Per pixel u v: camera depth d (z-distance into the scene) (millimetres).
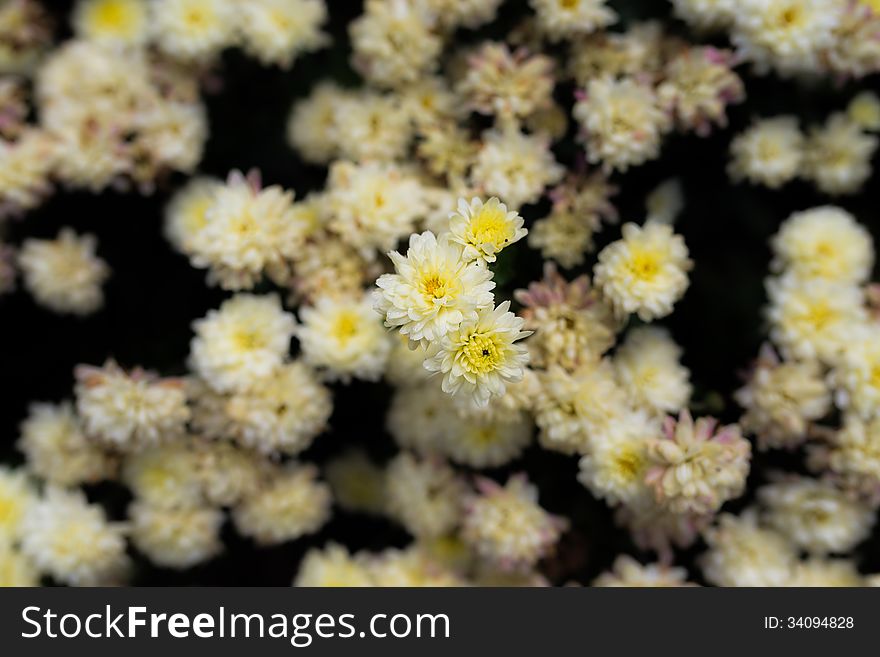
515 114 617
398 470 638
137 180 643
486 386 522
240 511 636
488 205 536
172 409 604
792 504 600
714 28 616
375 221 601
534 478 634
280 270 611
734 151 625
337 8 675
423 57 630
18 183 640
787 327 598
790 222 618
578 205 608
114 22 673
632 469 586
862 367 586
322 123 652
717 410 610
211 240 601
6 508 634
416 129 637
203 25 645
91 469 634
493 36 643
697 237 638
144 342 661
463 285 522
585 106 605
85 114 646
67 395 673
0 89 662
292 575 676
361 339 601
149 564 660
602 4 634
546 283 592
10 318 677
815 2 591
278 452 618
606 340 593
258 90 672
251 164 669
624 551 632
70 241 655
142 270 671
